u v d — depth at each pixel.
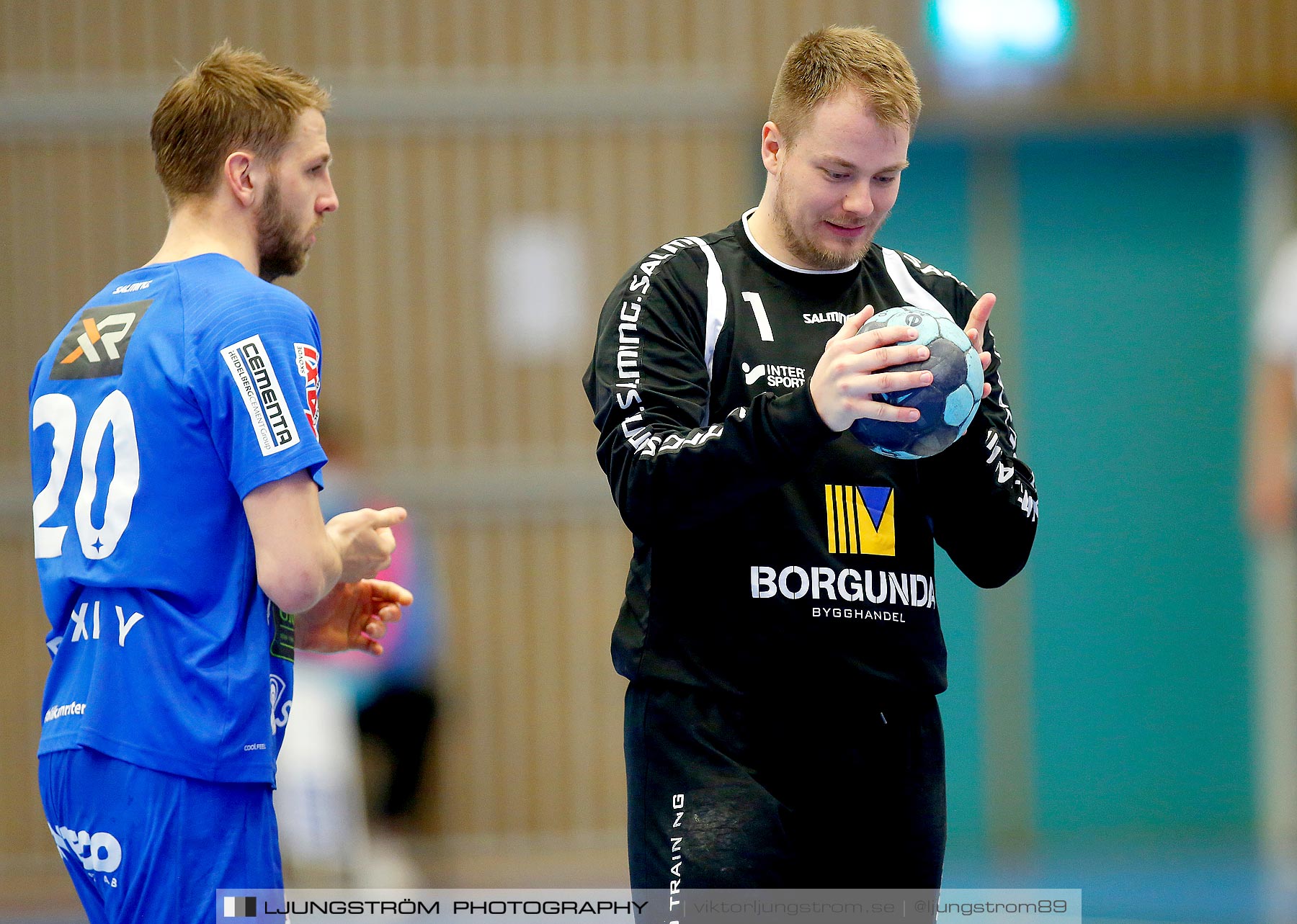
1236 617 22.70
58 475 8.37
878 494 7.86
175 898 7.75
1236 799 22.53
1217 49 22.16
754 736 7.64
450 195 21.94
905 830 7.89
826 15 21.94
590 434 21.95
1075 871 19.94
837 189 7.71
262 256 8.84
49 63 21.50
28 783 21.06
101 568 8.03
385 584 9.66
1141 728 22.56
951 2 22.00
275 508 7.86
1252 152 22.81
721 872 7.35
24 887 20.56
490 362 21.95
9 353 21.42
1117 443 22.73
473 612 21.70
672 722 7.70
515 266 21.98
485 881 20.02
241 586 8.07
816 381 7.00
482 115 21.89
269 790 8.14
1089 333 22.80
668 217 22.05
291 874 17.12
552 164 22.03
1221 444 22.78
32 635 21.23
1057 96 22.06
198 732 7.81
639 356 7.78
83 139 21.53
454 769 21.47
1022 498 8.29
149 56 21.55
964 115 22.11
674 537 7.82
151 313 8.17
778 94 8.02
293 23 21.69
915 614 7.95
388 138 21.86
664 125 22.02
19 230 21.48
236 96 8.51
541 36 21.95
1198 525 22.72
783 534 7.68
